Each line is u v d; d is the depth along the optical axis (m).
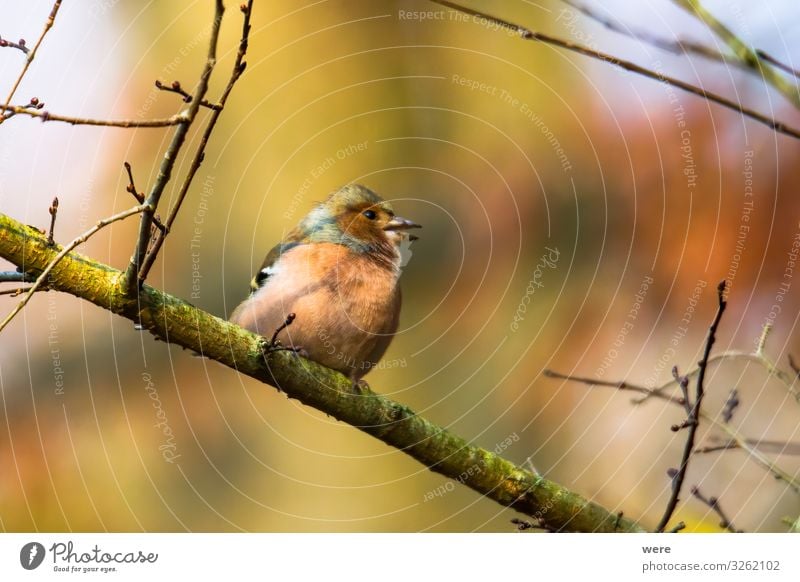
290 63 13.56
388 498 12.77
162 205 12.95
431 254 13.07
